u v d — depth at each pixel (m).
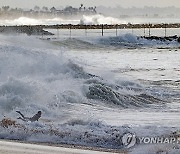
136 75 80.62
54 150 28.06
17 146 29.00
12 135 32.41
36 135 32.12
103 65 96.81
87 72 65.88
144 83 68.44
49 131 33.22
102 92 54.31
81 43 180.00
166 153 27.91
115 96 53.84
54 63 64.06
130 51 157.88
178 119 41.72
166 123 39.38
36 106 44.38
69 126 35.12
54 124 36.12
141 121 40.88
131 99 54.06
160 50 163.62
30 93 47.66
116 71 86.00
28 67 62.56
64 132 32.88
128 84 63.72
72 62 65.38
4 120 36.12
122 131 33.28
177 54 142.62
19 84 48.03
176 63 109.62
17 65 62.84
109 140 30.91
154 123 39.41
